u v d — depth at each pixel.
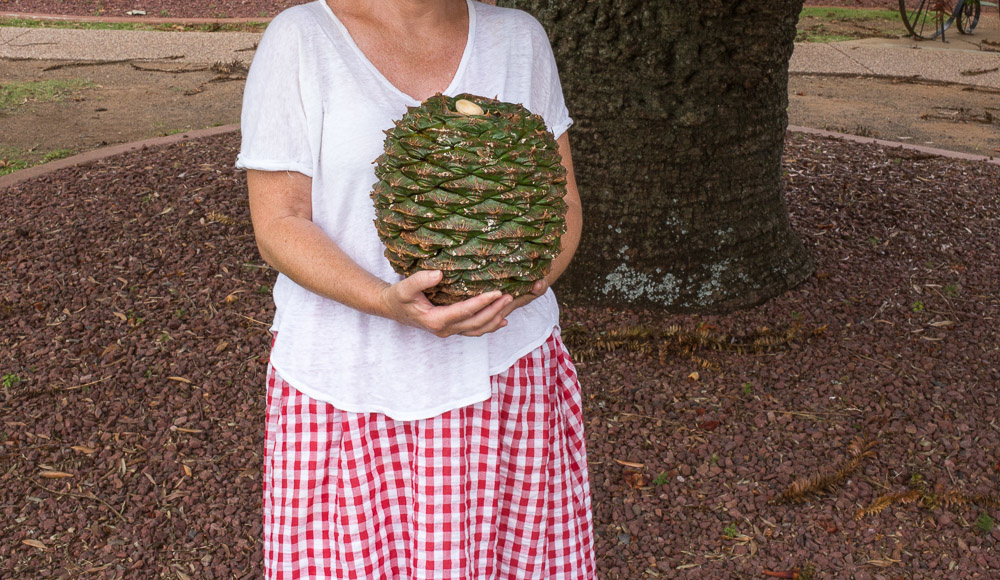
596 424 3.67
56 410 3.77
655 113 4.08
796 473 3.40
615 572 2.96
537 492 1.89
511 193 1.46
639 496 3.30
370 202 1.71
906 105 9.59
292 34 1.66
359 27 1.72
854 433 3.62
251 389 3.92
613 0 3.95
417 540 1.79
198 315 4.49
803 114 9.15
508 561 1.96
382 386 1.74
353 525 1.77
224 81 9.93
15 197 5.89
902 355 4.16
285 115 1.67
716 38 3.99
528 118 1.53
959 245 5.37
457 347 1.75
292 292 1.80
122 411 3.76
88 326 4.38
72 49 11.05
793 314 4.44
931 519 3.18
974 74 10.89
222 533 3.14
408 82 1.75
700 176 4.25
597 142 4.21
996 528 3.13
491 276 1.50
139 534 3.12
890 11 14.64
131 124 8.23
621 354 4.14
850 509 3.24
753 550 3.05
